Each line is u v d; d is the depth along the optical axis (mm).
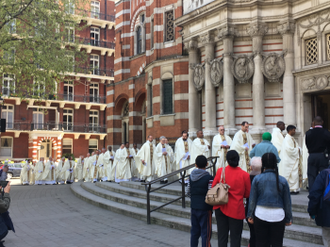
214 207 6242
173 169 16594
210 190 6035
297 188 10664
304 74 14891
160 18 22781
